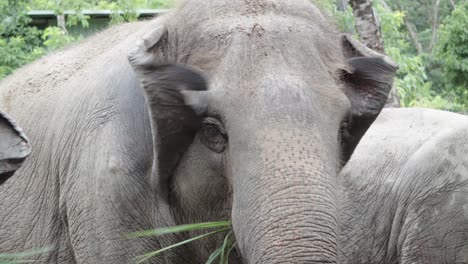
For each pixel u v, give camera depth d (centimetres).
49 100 855
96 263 758
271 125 597
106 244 746
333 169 597
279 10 667
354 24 1509
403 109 1124
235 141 611
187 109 655
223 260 682
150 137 724
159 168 688
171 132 666
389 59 694
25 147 582
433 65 3691
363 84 681
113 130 743
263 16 659
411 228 1038
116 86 757
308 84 622
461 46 2547
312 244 559
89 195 755
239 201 600
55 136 819
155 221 730
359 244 1053
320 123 608
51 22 2269
